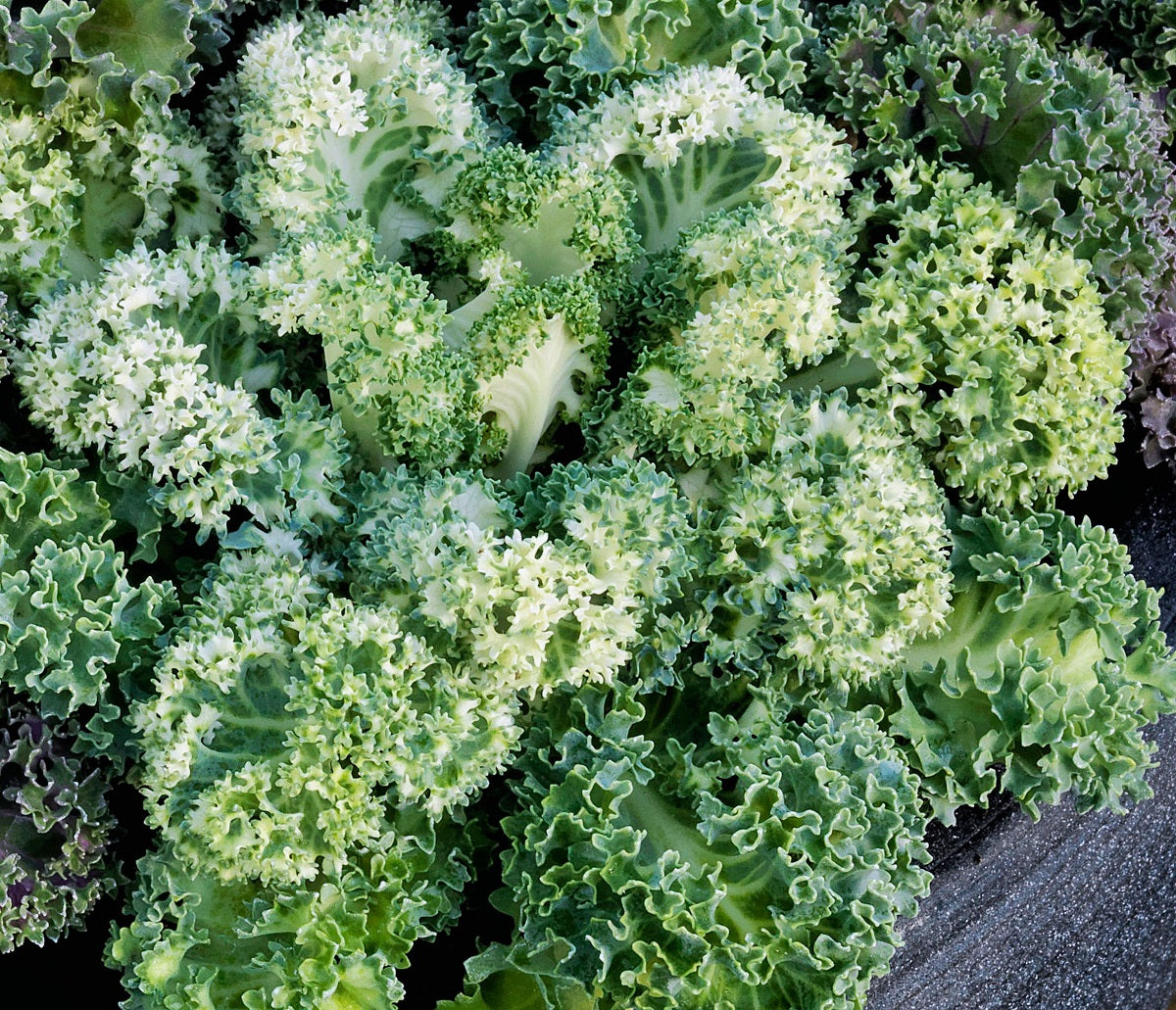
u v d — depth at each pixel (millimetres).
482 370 516
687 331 520
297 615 479
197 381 498
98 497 497
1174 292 604
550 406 535
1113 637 534
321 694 472
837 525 512
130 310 496
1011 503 563
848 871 477
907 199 578
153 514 502
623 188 549
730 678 520
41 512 485
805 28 593
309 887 482
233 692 480
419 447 512
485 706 485
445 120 541
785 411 530
